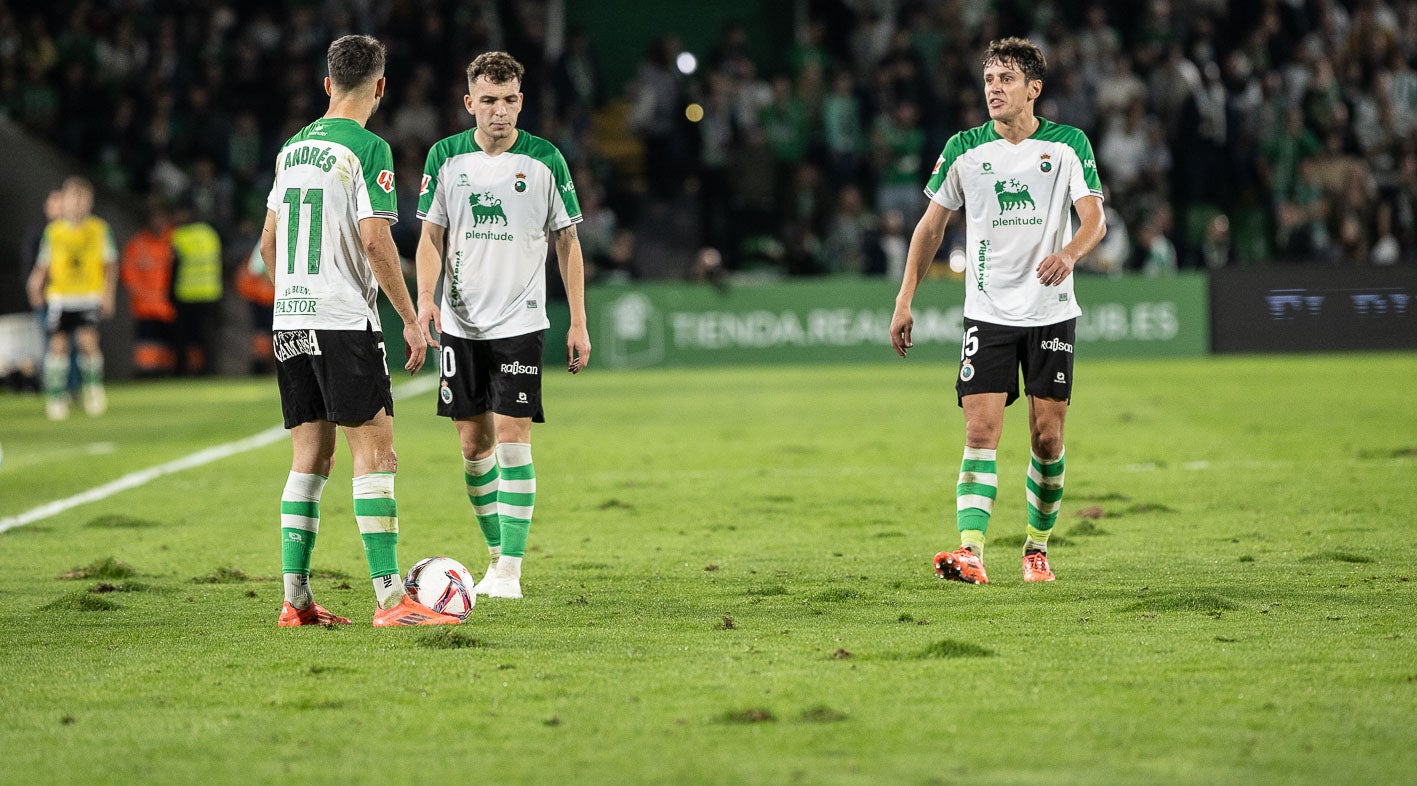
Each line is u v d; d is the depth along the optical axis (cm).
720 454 4419
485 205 2352
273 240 2089
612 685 1647
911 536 2891
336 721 1511
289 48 9681
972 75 9844
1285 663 1700
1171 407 5575
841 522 3098
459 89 9656
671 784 1288
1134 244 9050
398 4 9762
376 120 9694
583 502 3456
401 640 1928
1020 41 2388
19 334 8081
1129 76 9650
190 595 2331
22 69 9362
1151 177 9194
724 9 11038
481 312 2359
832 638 1894
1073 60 9719
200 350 8831
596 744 1412
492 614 2119
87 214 6425
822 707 1508
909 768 1322
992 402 2397
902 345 2484
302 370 2062
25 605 2259
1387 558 2494
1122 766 1321
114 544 2920
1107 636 1872
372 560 2059
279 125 9612
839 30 10469
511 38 9650
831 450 4478
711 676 1683
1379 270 8588
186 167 9462
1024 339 2394
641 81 9875
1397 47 10156
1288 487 3438
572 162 9556
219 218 9206
